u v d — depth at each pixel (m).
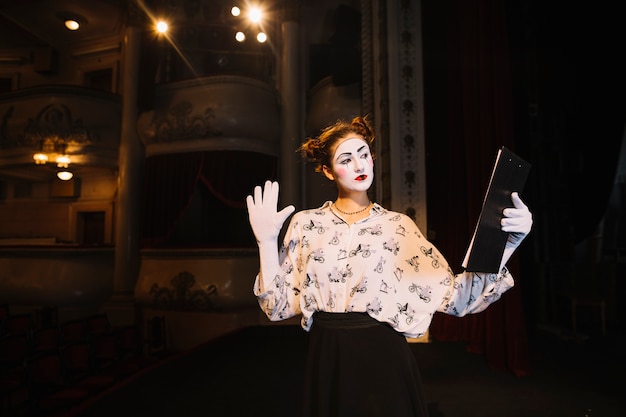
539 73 6.46
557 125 6.30
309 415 1.54
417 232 1.73
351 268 1.58
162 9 9.55
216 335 7.98
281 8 9.31
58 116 9.32
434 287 1.63
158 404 3.46
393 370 1.50
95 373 5.32
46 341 6.04
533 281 5.86
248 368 4.52
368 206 1.73
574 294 5.98
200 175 8.57
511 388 3.70
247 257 8.40
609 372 4.16
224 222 9.46
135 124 9.30
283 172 8.84
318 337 1.60
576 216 6.39
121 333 6.55
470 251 1.45
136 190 9.22
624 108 5.14
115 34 11.00
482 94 4.95
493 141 4.86
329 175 1.77
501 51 4.87
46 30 10.98
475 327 4.97
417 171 5.93
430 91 6.07
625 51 5.04
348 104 7.95
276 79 9.68
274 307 1.63
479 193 4.97
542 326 6.08
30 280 9.08
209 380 4.09
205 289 8.04
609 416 3.07
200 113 8.57
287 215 1.62
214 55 10.18
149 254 8.66
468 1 5.37
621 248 7.29
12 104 9.62
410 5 6.16
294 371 4.38
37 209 11.41
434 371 4.21
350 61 7.31
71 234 11.10
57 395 4.39
